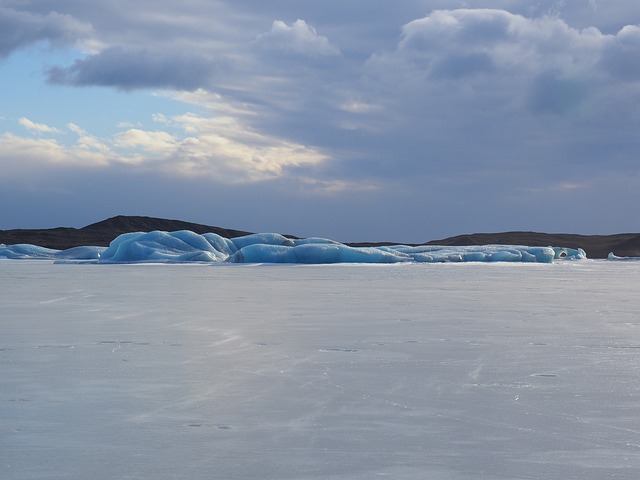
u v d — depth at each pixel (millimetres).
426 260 57094
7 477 4664
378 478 4652
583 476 4676
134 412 6363
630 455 5117
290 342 10727
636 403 6715
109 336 11414
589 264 66688
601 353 9680
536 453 5172
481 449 5273
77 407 6551
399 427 5875
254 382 7695
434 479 4633
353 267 48406
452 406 6598
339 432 5727
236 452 5195
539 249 62312
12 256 75750
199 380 7801
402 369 8469
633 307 16812
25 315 14758
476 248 64625
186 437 5574
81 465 4902
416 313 15234
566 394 7102
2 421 6047
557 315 14852
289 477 4664
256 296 20250
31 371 8328
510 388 7395
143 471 4777
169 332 11945
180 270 41719
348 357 9336
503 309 16203
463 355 9508
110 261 55938
